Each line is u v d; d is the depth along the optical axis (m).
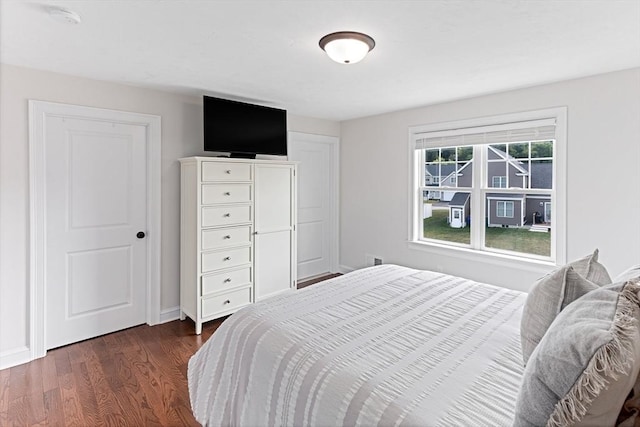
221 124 3.32
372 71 2.65
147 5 1.66
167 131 3.24
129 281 3.14
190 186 3.12
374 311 1.76
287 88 3.12
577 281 1.15
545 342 0.87
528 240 3.28
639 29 1.92
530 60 2.41
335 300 1.92
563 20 1.81
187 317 3.42
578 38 2.04
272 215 3.59
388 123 4.23
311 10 1.71
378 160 4.37
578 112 2.83
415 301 1.90
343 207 4.84
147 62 2.44
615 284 0.98
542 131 3.03
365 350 1.37
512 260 3.28
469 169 3.68
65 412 1.98
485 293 2.03
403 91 3.22
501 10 1.71
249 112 3.54
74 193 2.80
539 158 3.19
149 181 3.17
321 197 4.74
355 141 4.63
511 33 1.97
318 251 4.76
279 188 3.64
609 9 1.70
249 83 2.96
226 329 1.74
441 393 1.09
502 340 1.45
